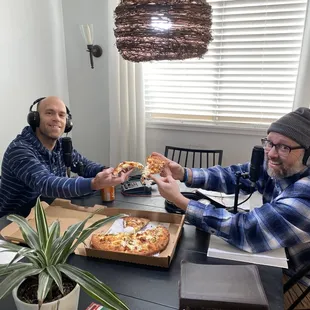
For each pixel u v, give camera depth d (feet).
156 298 2.93
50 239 2.45
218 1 7.75
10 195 5.44
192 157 9.14
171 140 9.22
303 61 7.19
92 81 9.29
